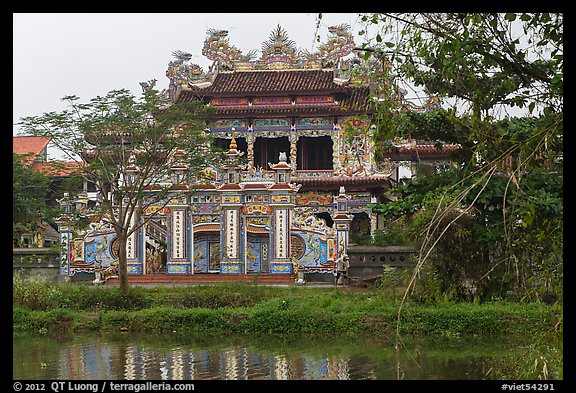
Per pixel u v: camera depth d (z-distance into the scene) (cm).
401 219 4384
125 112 3991
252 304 3447
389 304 3133
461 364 2303
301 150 6912
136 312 3303
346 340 2845
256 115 6531
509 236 1322
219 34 6731
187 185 4791
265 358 2481
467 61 1402
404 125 1858
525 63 1348
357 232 6303
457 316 2870
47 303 3478
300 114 6475
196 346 2758
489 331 2814
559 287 1405
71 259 4850
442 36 1326
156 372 2272
